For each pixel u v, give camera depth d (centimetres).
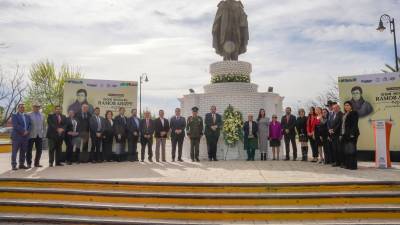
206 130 1287
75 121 1188
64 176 844
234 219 634
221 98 1425
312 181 731
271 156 1399
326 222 614
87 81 1295
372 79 1241
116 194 700
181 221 630
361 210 629
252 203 670
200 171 951
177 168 1027
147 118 1266
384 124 1021
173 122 1275
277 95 1459
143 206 669
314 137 1170
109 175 862
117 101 1316
